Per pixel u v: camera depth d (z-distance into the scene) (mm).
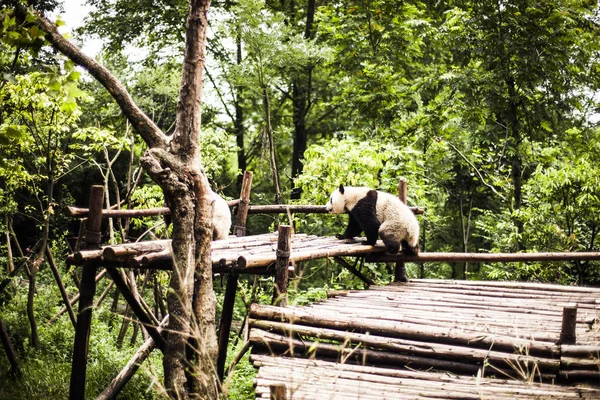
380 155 12500
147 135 5312
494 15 13516
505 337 5086
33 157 9977
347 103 17547
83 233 8312
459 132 16016
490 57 13445
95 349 8711
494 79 13531
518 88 13664
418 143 16391
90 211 6363
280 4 22906
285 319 5449
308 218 14227
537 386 4605
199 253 5227
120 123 15516
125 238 10406
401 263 8586
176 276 5066
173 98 14930
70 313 8688
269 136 15961
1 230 10438
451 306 6758
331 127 22391
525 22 13344
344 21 16984
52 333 9211
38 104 8023
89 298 6184
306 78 21031
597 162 13078
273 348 5305
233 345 9508
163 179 5105
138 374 7918
